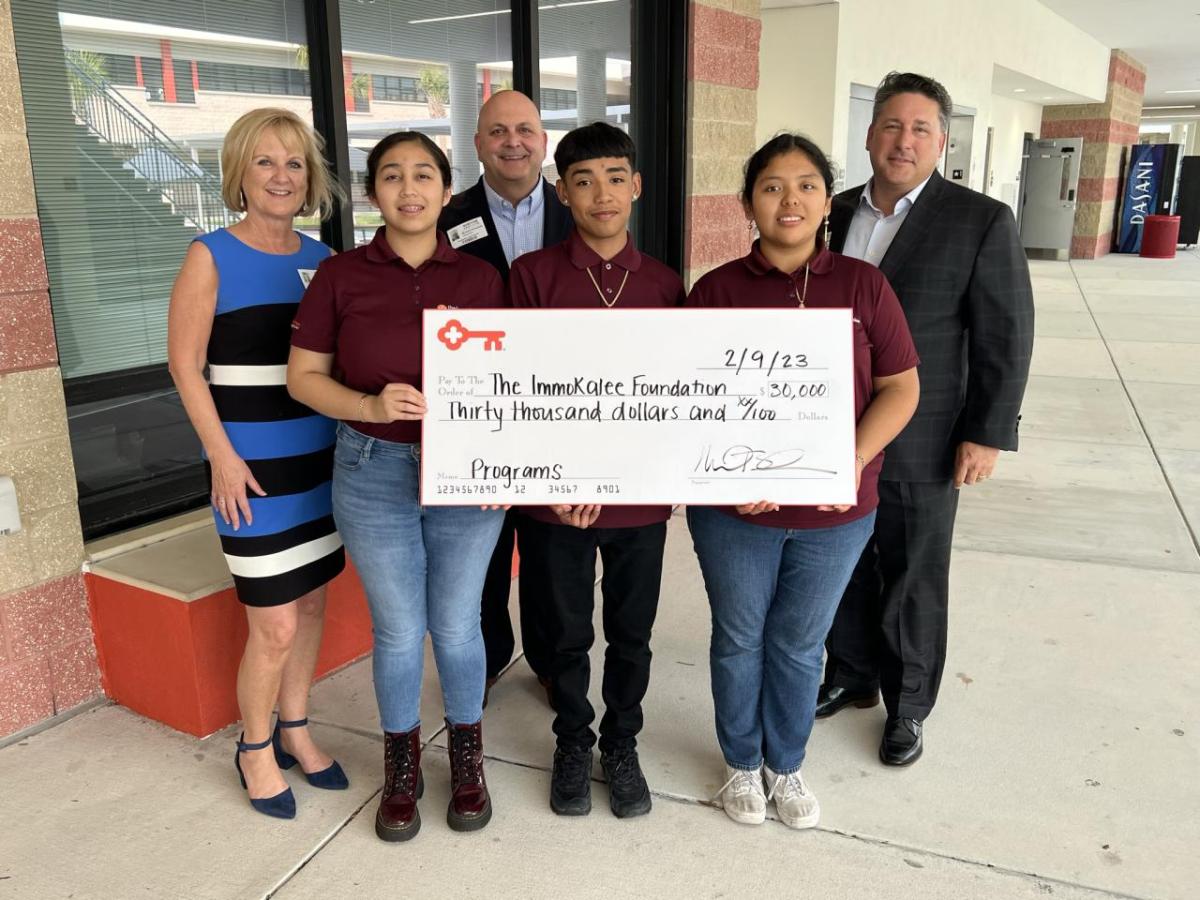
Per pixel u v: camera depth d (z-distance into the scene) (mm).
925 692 2523
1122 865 2125
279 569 2160
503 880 2082
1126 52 18469
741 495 2020
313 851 2178
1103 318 10867
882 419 2027
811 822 2250
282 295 2111
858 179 8680
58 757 2531
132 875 2090
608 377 1999
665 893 2039
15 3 2633
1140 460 5445
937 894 2037
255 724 2266
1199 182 22328
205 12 3043
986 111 11867
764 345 1979
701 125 5168
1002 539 4215
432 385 1992
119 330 3021
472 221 2682
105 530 2928
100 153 2877
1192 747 2592
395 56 3664
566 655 2271
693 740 2643
